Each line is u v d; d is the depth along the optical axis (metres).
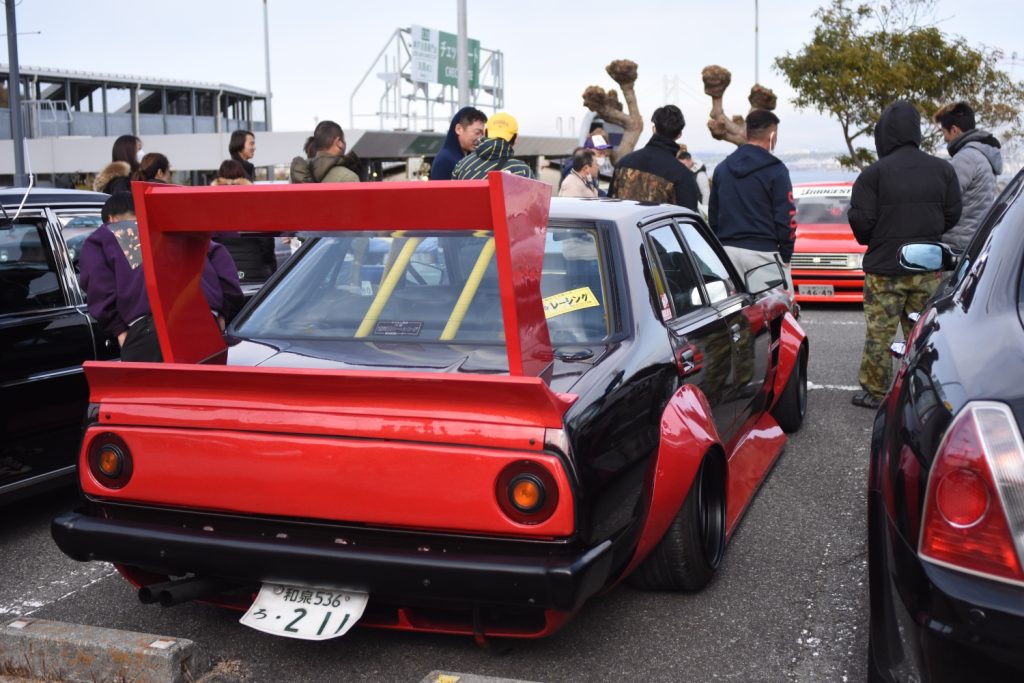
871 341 6.51
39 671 3.02
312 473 2.74
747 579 3.82
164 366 2.87
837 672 3.08
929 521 2.17
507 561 2.62
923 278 6.25
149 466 2.92
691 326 3.78
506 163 6.31
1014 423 2.11
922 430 2.29
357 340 3.33
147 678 2.92
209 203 2.90
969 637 2.06
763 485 5.01
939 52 25.44
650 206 4.14
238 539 2.85
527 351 2.75
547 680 3.04
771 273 5.25
